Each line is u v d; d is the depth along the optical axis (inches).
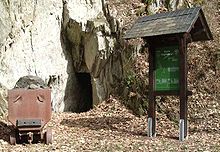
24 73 542.0
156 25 405.4
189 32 394.6
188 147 335.6
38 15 567.8
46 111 375.2
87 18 586.9
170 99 493.0
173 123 459.2
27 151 324.8
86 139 379.9
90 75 605.3
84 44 588.7
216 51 539.8
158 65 408.8
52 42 585.3
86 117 504.4
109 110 522.9
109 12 581.6
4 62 511.5
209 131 418.6
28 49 551.8
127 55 543.8
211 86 508.4
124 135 403.9
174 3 600.4
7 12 507.8
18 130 362.9
